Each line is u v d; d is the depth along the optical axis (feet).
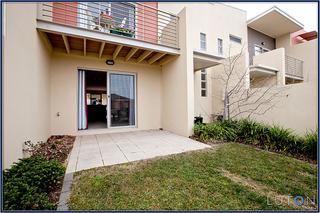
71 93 17.89
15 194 5.24
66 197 6.43
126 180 7.79
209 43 28.71
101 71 19.75
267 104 18.20
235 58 23.85
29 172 6.56
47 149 11.34
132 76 21.49
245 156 11.51
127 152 12.11
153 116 22.44
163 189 7.11
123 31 17.49
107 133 19.30
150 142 15.19
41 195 5.80
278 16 31.24
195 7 27.45
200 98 27.17
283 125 16.72
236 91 21.42
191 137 17.08
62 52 17.38
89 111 28.68
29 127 9.88
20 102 8.50
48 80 15.65
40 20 12.29
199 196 6.69
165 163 9.94
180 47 18.76
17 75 8.16
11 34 7.55
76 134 17.99
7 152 7.04
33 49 10.82
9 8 7.38
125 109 21.01
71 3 17.60
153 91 22.53
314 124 14.55
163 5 24.31
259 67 25.21
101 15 16.88
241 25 33.04
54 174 7.09
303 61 33.86
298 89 15.75
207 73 28.32
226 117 20.62
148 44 17.16
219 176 8.42
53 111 16.99
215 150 12.80
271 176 8.63
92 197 6.47
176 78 19.52
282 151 12.89
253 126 16.07
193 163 10.04
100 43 16.37
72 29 13.67
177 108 19.24
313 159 11.52
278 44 38.83
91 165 9.55
